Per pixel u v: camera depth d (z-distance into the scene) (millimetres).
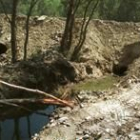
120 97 14578
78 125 13109
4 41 23984
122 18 34062
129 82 16312
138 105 13633
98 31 26141
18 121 15477
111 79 19969
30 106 16281
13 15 20469
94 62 22219
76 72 20109
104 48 24828
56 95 17641
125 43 25875
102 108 13867
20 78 17875
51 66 19359
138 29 27438
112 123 12797
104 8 33094
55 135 12797
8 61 22422
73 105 14844
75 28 25031
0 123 15383
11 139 13805
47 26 26141
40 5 30547
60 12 30406
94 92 16453
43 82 18344
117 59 23828
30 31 25672
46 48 23891
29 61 19562
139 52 21953
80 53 22703
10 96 16625
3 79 17406
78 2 22391
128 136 11883
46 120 15188
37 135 13211
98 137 12164
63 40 22562
